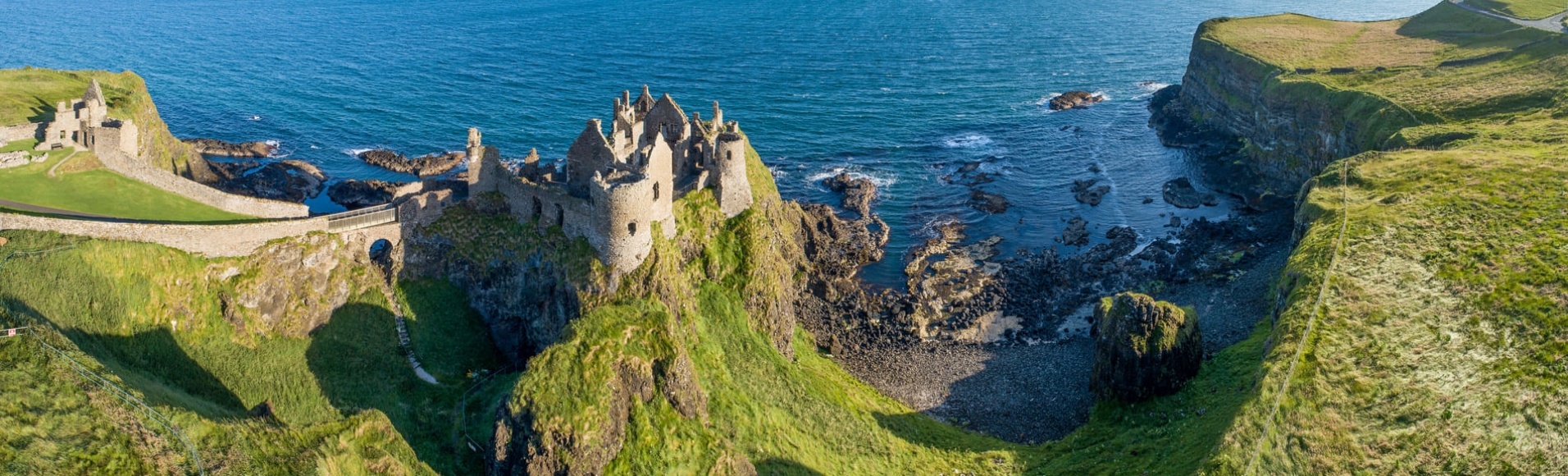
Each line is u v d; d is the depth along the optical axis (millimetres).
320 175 168500
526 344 103938
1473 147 148500
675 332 87875
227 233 91312
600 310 87250
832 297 129625
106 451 64250
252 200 105938
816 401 98562
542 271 102562
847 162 187000
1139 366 99500
